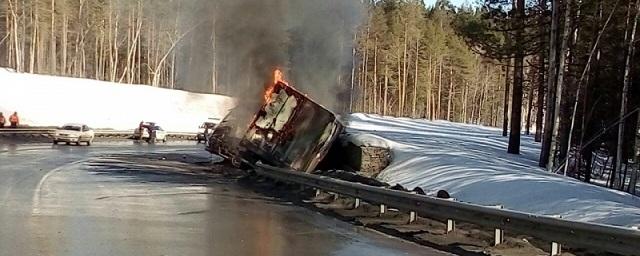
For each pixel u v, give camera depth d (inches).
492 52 1288.1
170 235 432.5
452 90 3976.4
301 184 745.6
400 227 508.1
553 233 390.3
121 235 422.9
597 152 1740.9
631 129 1347.2
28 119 2210.9
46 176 795.4
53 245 376.2
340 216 569.0
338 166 939.3
